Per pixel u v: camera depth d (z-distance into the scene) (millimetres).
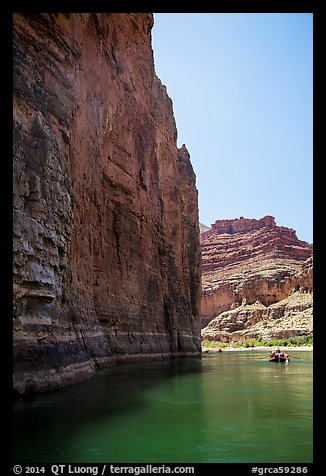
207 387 15992
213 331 125812
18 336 10539
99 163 22094
